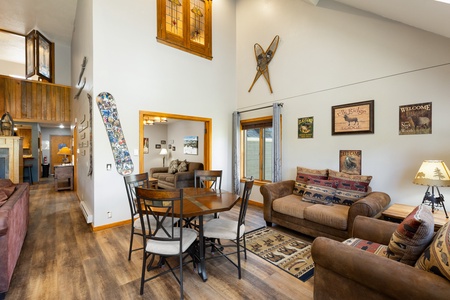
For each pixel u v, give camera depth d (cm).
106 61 349
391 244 147
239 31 537
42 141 954
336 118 357
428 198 238
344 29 348
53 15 529
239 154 518
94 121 338
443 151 260
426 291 105
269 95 465
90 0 352
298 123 412
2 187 284
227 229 231
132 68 376
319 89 380
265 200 359
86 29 388
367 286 129
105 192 347
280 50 443
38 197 561
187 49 451
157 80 407
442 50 260
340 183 323
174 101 431
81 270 230
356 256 133
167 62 422
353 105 337
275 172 423
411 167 284
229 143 531
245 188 225
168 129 892
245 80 519
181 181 613
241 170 527
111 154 353
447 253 109
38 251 271
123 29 367
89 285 206
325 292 150
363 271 127
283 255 264
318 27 381
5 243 186
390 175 302
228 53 528
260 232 336
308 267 238
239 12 537
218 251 260
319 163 381
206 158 496
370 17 319
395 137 297
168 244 194
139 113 384
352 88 339
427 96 271
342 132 350
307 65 397
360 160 331
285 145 436
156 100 406
